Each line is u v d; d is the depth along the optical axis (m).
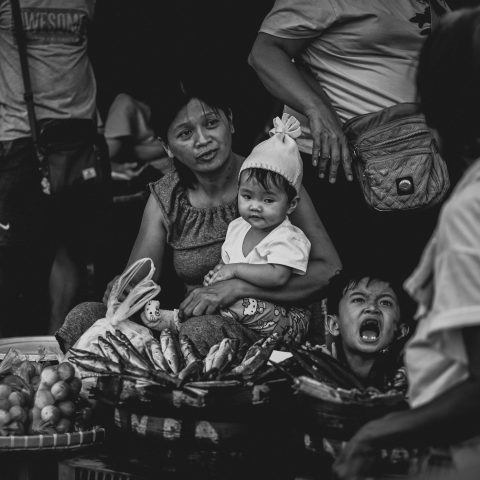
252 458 2.73
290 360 2.82
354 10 3.41
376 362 2.84
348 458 2.07
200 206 3.56
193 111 3.36
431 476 2.15
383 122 3.44
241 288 3.29
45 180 4.80
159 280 3.75
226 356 2.89
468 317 1.89
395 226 3.52
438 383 2.04
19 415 2.91
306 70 3.66
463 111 2.02
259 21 5.70
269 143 3.22
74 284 5.12
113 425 2.93
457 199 1.95
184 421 2.72
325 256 3.39
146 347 3.07
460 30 2.01
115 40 5.97
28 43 4.77
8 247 4.86
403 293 2.95
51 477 2.93
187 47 5.73
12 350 3.24
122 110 6.19
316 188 3.68
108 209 5.02
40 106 4.84
